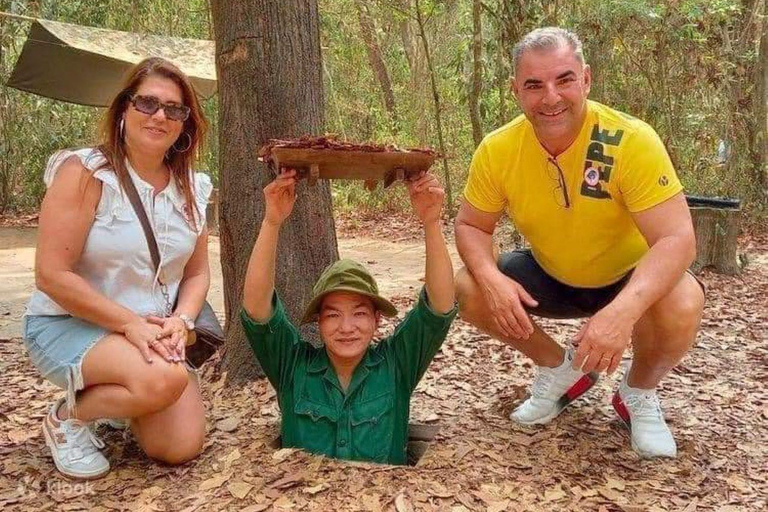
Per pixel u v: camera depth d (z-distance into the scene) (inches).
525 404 119.5
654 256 96.9
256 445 107.1
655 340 104.1
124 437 113.7
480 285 108.2
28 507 93.6
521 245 313.6
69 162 97.6
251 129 130.0
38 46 321.7
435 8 387.2
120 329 97.7
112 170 98.7
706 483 100.9
